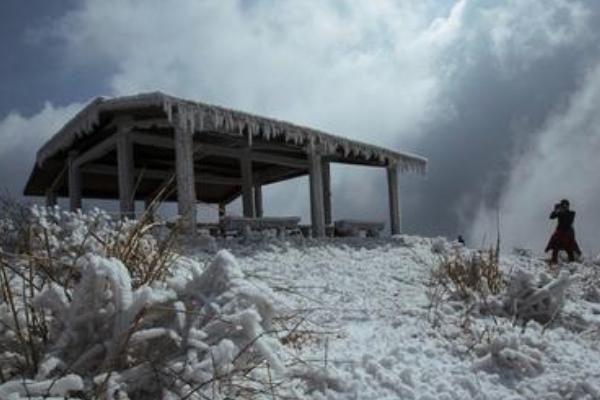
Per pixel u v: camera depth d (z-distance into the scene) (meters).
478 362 4.72
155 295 3.24
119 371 3.08
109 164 17.31
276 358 3.18
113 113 13.02
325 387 3.76
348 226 16.00
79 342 3.17
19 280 4.23
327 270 9.84
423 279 9.10
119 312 3.12
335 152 17.09
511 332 5.51
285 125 14.08
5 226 5.26
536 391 4.44
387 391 3.94
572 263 13.98
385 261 11.50
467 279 7.44
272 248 11.53
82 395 2.95
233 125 12.95
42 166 16.69
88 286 3.17
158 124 12.98
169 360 3.10
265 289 3.56
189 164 12.21
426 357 4.81
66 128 14.13
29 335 3.21
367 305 6.56
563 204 14.40
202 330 3.20
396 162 18.00
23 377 2.95
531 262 14.08
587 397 4.32
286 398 3.38
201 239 10.91
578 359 5.19
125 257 4.11
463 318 6.09
